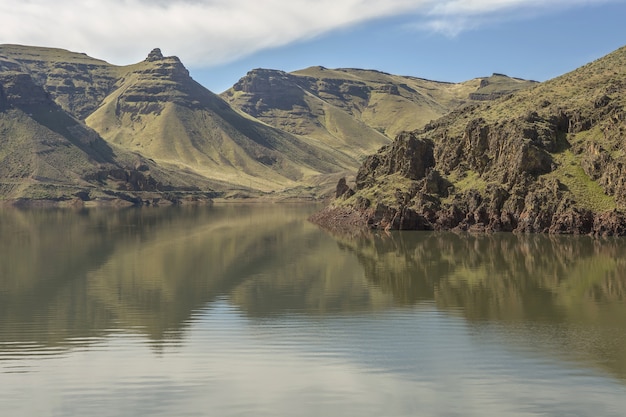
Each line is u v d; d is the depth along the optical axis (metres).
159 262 79.88
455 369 36.53
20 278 67.25
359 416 30.67
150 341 42.53
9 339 42.94
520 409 31.25
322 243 102.75
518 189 116.81
